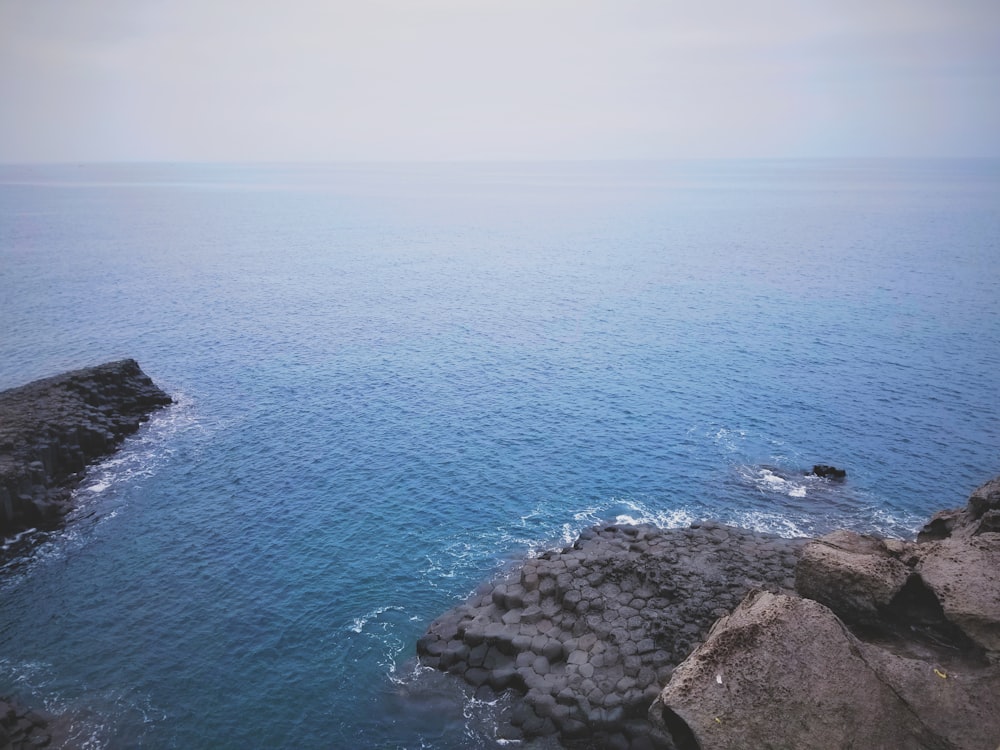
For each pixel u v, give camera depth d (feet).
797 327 350.02
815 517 180.55
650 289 449.06
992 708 69.36
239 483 200.95
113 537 175.11
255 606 149.89
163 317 381.19
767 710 68.64
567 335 345.10
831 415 242.99
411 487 197.26
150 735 118.42
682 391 267.18
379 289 460.55
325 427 237.86
